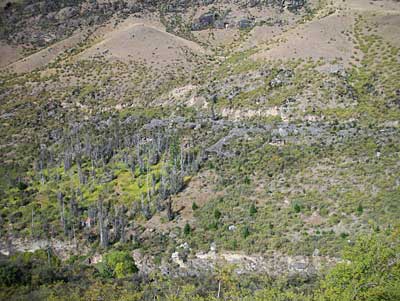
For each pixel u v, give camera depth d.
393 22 128.00
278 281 59.69
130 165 108.94
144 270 74.50
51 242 91.88
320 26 130.62
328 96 104.06
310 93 106.31
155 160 107.06
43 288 52.12
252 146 99.44
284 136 98.69
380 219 71.50
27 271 56.03
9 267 54.28
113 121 125.25
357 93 103.94
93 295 50.41
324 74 110.38
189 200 90.88
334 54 117.44
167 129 115.31
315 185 83.88
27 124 131.25
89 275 62.56
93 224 94.75
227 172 94.56
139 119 122.50
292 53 120.88
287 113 104.56
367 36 123.94
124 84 137.00
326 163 88.12
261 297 50.47
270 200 83.94
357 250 43.19
